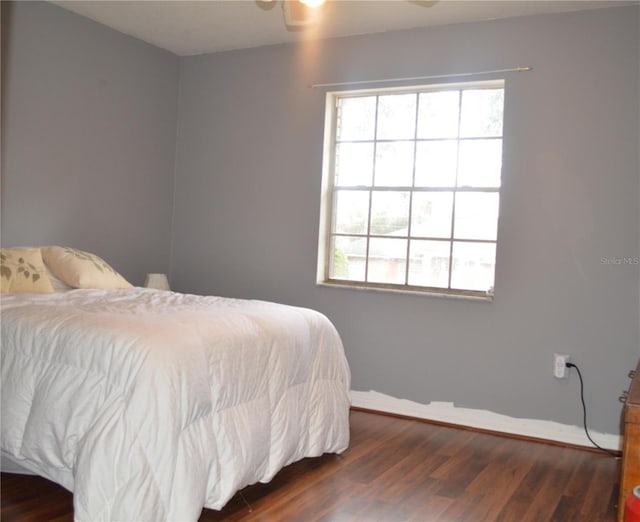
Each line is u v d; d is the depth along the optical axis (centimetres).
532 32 379
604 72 362
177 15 408
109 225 446
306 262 448
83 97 420
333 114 449
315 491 280
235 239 477
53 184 404
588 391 365
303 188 450
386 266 431
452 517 260
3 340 260
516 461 335
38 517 240
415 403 411
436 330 405
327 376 320
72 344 240
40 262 344
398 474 307
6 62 371
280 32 433
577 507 276
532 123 378
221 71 482
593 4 359
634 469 181
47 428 234
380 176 434
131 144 460
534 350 379
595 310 364
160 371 221
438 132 415
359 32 426
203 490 227
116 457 212
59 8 400
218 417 245
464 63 397
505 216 385
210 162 487
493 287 395
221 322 265
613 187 359
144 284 478
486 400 390
